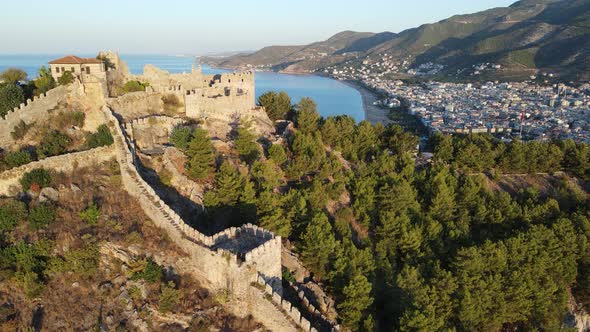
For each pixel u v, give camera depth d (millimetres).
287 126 105938
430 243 72125
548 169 116062
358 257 58438
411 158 108250
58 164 59000
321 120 120062
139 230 51594
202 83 103250
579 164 114250
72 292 43344
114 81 88938
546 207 85312
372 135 117562
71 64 82188
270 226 57719
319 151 89062
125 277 45188
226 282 44719
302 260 57156
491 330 58250
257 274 43906
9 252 43656
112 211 53594
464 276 58969
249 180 67062
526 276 63781
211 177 65812
